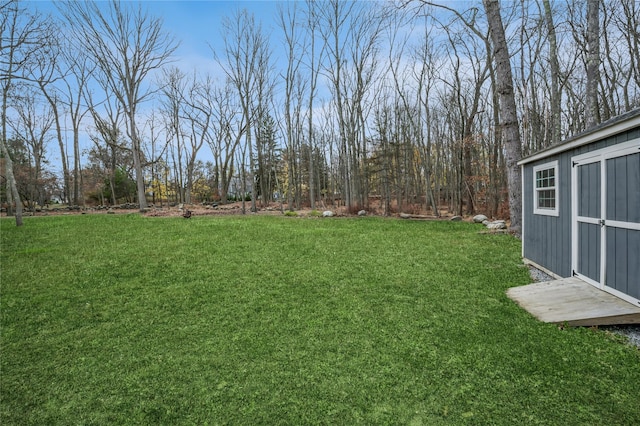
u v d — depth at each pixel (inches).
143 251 278.5
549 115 562.9
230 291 182.5
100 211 789.2
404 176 883.4
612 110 501.7
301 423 82.8
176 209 741.9
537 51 502.6
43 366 113.3
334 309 154.0
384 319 140.9
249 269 224.2
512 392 89.9
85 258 256.4
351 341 122.7
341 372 103.3
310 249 283.7
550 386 91.5
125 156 1100.5
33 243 316.2
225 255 263.9
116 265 236.5
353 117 731.4
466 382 95.3
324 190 1138.0
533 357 106.1
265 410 88.0
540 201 216.5
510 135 343.9
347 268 222.4
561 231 186.7
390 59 733.3
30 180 804.0
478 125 698.8
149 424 85.0
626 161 133.3
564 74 510.9
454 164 738.2
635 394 87.0
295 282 195.2
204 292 182.1
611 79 506.0
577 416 80.0
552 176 199.6
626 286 134.1
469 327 129.6
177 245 302.2
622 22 462.3
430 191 689.0
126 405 92.5
